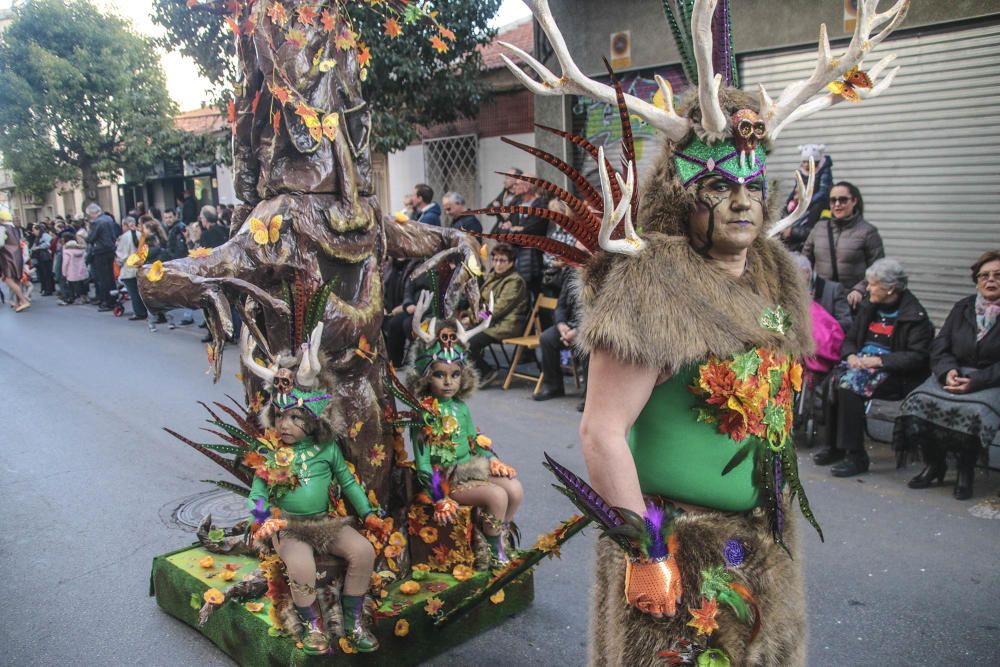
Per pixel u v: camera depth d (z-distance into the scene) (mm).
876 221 7398
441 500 3205
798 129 7754
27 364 8922
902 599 3469
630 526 1717
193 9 3225
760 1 7578
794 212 2189
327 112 3084
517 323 7230
